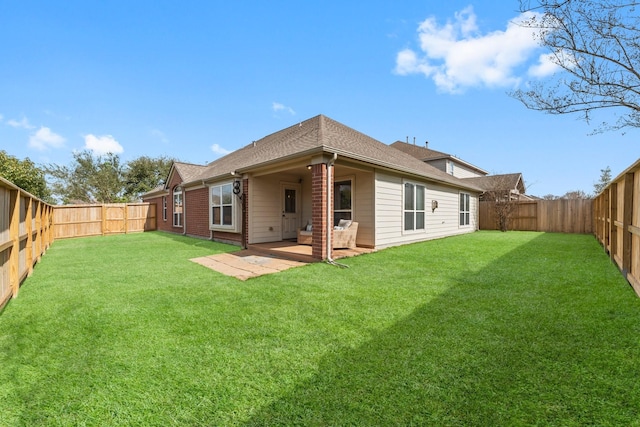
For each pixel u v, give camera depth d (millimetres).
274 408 1966
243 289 4672
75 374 2373
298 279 5266
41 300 4184
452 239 11203
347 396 2064
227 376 2326
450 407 1937
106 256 8039
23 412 1969
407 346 2744
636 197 4434
